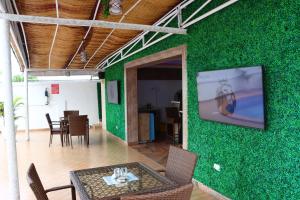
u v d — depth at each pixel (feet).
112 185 7.58
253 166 9.73
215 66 11.45
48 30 15.20
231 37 10.44
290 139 8.17
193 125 13.44
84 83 38.06
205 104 11.96
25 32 15.61
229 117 10.49
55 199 12.10
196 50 12.76
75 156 20.27
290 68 8.03
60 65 29.73
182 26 13.15
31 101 35.60
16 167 11.50
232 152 10.78
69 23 10.89
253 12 9.34
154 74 31.37
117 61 24.99
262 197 9.37
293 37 7.88
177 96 34.09
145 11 13.16
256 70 9.00
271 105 8.78
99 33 16.43
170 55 15.19
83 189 7.27
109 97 29.89
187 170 8.51
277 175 8.71
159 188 7.13
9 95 11.38
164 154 20.51
